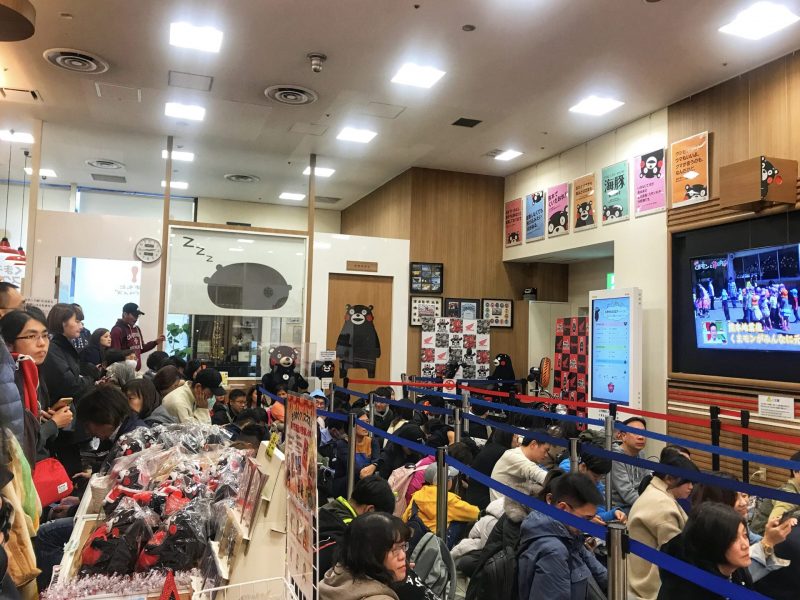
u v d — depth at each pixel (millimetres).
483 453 4328
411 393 8648
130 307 7406
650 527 2900
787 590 2643
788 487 3668
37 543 2227
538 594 2377
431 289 10414
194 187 12281
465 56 6293
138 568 1676
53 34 5992
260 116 8188
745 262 6336
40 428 2605
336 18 5590
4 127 8852
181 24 5766
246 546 1626
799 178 5867
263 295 9469
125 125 8680
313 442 1378
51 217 8516
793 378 5855
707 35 5719
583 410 8750
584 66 6449
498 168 10492
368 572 1759
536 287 11109
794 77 5980
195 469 2248
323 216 14023
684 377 7012
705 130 6953
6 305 3096
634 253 7910
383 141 9102
